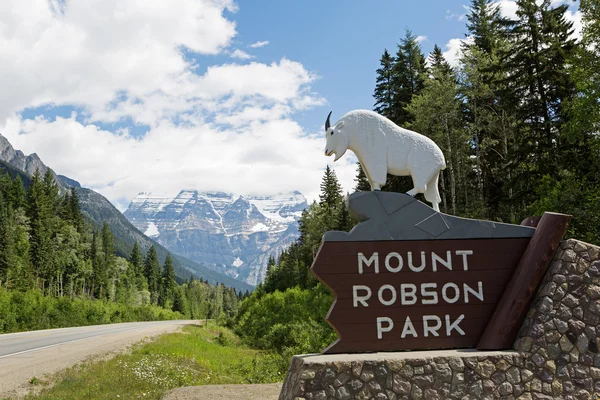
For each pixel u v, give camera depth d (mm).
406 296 7352
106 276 88125
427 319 7324
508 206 28328
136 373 13734
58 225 84750
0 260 58281
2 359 16219
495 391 6707
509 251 7629
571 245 7336
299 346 20875
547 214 7523
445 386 6660
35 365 14758
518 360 6855
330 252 7391
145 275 118062
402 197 7637
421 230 7562
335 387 6535
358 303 7277
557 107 24547
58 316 43031
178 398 10828
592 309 7109
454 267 7500
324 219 53250
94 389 11594
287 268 59938
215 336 37625
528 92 26031
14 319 34906
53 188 99125
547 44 25328
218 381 14227
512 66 25797
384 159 8008
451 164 28891
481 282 7500
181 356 18531
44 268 70438
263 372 15609
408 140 8047
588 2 19797
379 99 38750
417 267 7445
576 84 20234
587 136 21172
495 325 7223
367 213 7559
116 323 56906
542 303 7113
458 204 32094
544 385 6797
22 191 89562
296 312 33562
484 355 6836
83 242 93625
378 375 6613
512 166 25359
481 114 30812
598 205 18297
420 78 36375
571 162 22609
